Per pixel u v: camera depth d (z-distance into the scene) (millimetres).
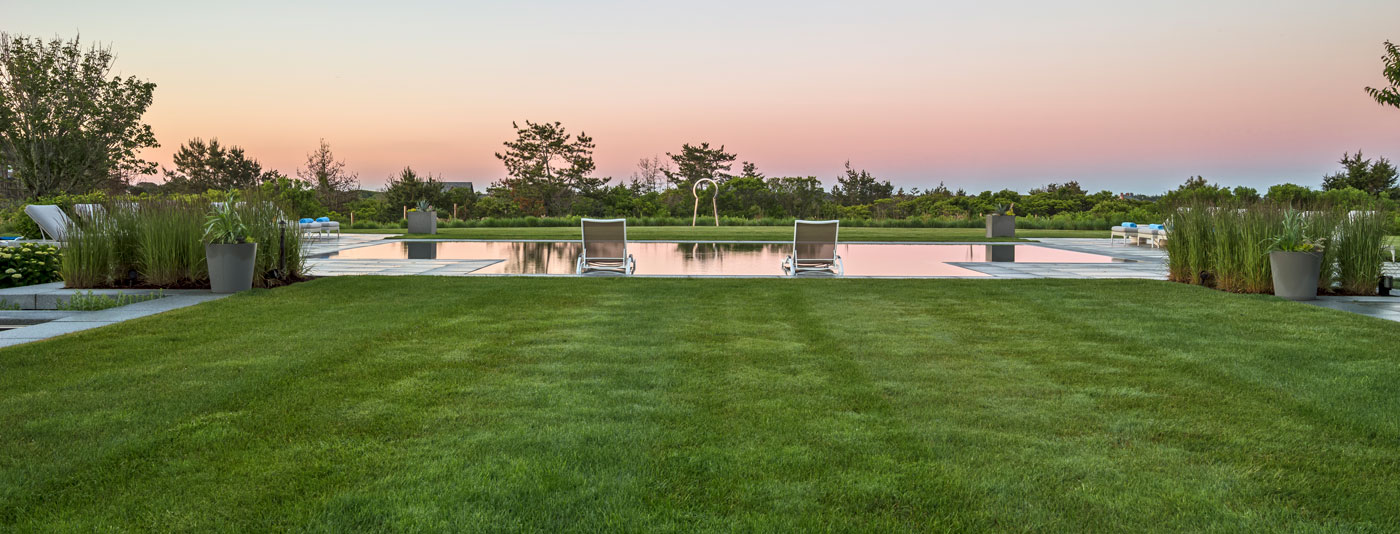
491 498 2123
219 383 3416
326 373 3648
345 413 2955
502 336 4680
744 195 40469
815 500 2137
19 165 26844
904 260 12211
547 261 11672
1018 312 5777
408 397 3203
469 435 2693
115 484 2219
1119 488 2236
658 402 3150
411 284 7426
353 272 9602
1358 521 2012
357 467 2363
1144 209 33344
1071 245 17109
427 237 19625
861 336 4746
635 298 6477
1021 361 4016
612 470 2348
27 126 26625
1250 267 7215
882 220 30297
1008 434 2744
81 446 2539
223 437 2648
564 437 2668
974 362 3990
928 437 2703
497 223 29844
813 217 39438
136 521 1971
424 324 5121
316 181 42125
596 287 7230
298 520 1975
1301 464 2439
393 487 2199
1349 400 3211
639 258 12711
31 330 4992
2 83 26578
